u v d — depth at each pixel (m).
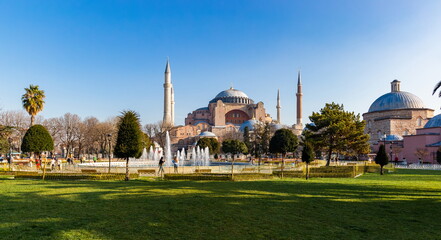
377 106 77.69
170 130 93.44
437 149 51.06
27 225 8.27
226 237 7.44
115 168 29.12
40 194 13.77
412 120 71.62
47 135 31.67
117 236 7.39
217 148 71.00
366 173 31.56
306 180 22.12
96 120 80.56
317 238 7.48
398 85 79.00
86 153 88.31
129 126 21.02
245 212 10.11
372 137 77.06
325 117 39.00
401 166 47.38
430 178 24.48
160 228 8.12
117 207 10.76
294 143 48.50
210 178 21.39
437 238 7.62
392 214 10.14
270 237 7.50
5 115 63.53
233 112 133.62
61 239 7.10
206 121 135.75
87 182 19.42
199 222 8.78
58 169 30.92
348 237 7.61
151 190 15.24
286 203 11.80
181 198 12.70
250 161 55.84
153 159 66.88
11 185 17.42
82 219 8.98
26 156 62.56
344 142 37.94
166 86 113.56
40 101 43.75
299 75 123.44
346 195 14.12
